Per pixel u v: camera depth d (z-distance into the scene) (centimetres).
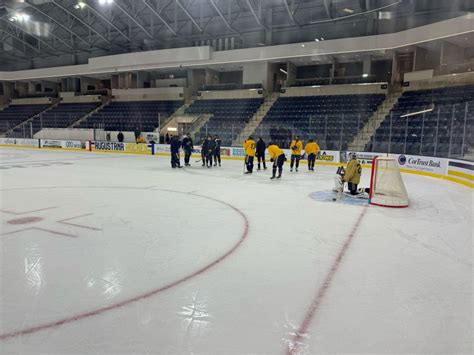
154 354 227
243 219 590
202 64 2488
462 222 588
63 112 3062
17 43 3180
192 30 2538
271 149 1098
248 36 2420
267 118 2167
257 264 387
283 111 2180
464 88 1611
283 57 2206
